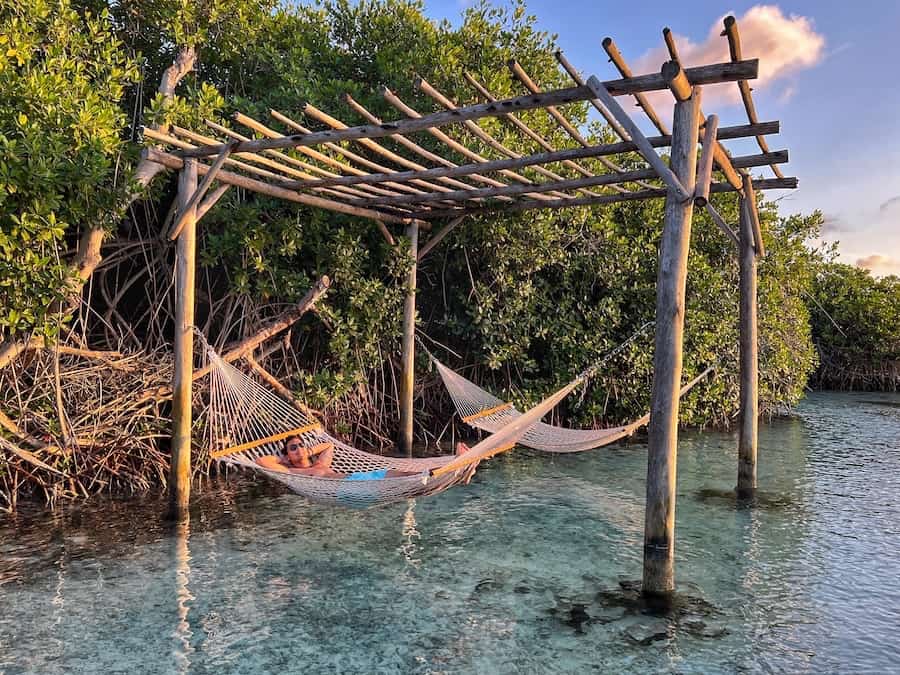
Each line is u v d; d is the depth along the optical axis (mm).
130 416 7066
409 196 6875
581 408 10953
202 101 7297
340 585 4617
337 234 8391
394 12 10273
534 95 4207
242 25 8625
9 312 5555
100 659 3537
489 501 6984
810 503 6898
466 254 9711
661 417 4316
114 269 8648
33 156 5375
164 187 8414
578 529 5980
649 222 11203
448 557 5211
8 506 6219
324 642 3770
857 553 5324
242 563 5020
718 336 11586
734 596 4449
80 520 6000
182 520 5887
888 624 4035
